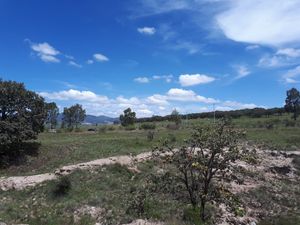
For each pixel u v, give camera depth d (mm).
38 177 35875
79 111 91438
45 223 26000
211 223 25047
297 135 63125
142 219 26562
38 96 46406
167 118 111438
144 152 43562
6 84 44500
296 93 105312
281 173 44812
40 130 47312
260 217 31766
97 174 36531
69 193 32906
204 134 21938
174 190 25266
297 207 35188
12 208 28875
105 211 28391
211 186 23219
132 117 83750
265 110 115375
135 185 33906
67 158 43531
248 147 50531
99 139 52938
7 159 42812
